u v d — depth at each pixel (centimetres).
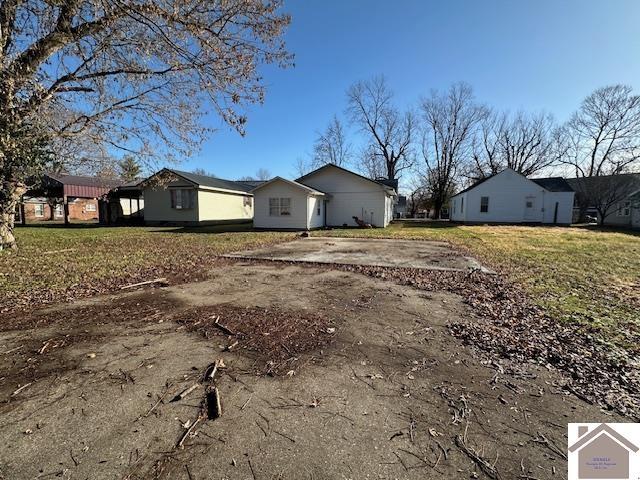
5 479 147
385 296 458
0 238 855
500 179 2330
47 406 202
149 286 505
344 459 162
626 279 571
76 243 1040
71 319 356
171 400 209
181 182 1912
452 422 192
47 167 912
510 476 153
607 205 2280
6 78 667
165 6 573
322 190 2053
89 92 844
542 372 251
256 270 636
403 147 3478
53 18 636
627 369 255
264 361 263
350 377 240
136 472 152
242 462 159
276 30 689
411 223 2422
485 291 489
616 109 2786
